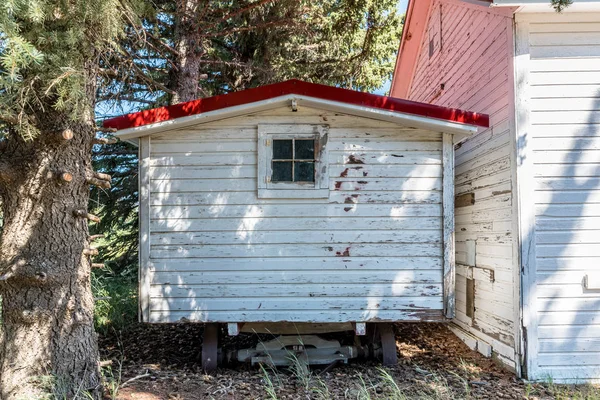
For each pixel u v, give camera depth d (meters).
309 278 4.52
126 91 7.53
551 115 4.44
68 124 3.57
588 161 4.41
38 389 3.42
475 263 5.50
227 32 8.44
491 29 5.14
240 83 10.98
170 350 5.57
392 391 3.84
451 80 6.77
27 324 3.49
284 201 4.57
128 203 9.48
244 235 4.54
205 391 3.97
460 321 6.04
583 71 4.45
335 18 10.89
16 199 3.54
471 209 5.64
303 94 4.34
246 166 4.58
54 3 3.16
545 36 4.46
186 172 4.57
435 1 7.67
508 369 4.61
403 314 4.50
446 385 4.08
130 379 4.00
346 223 4.55
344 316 4.50
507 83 4.63
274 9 9.61
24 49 2.63
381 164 4.58
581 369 4.30
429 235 4.55
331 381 4.35
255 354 4.77
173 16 8.16
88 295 3.80
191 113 4.39
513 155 4.46
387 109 4.39
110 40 3.48
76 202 3.71
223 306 4.50
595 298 4.35
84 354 3.65
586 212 4.39
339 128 4.60
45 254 3.52
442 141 4.59
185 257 4.53
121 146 9.27
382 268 4.53
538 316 4.35
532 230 4.37
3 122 3.61
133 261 10.26
